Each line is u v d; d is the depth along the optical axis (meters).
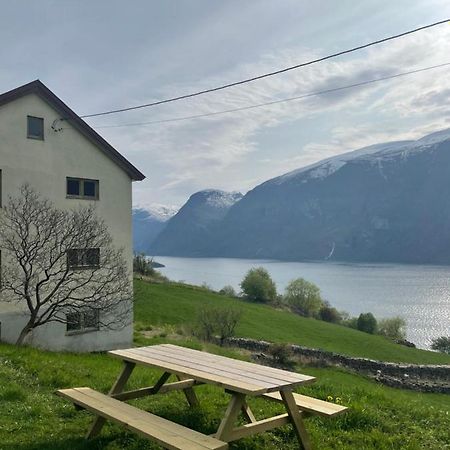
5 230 19.83
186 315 43.41
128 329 24.84
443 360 50.09
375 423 7.00
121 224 24.70
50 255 19.16
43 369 9.91
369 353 46.94
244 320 50.78
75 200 22.77
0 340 19.78
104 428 6.25
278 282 193.88
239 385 5.03
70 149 22.59
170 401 7.55
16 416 6.81
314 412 5.69
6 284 19.52
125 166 24.75
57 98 21.80
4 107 20.14
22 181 20.66
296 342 44.56
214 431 6.29
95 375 10.10
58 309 20.36
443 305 136.50
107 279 22.31
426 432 6.91
